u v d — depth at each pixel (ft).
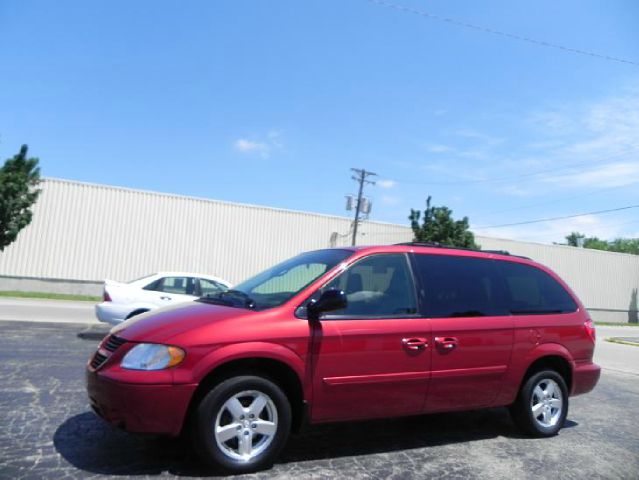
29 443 14.32
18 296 77.51
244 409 13.24
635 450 17.74
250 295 15.74
